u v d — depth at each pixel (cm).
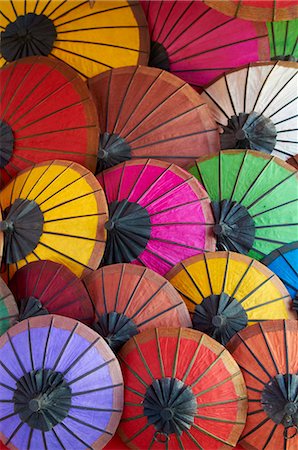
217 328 315
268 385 299
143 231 332
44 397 296
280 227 337
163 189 338
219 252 329
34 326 308
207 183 345
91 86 363
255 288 323
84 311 321
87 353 304
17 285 330
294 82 354
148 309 319
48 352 303
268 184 340
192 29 371
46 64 362
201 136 353
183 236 334
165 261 332
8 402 303
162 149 352
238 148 351
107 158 350
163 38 374
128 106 357
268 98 355
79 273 330
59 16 371
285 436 298
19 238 334
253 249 337
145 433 304
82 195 336
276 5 333
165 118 354
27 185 343
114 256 334
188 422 295
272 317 321
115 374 304
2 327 319
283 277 333
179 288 327
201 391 298
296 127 353
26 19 371
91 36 370
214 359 301
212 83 364
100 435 303
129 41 370
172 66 374
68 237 332
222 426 298
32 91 359
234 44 369
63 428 299
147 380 302
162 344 305
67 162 344
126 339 315
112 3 372
